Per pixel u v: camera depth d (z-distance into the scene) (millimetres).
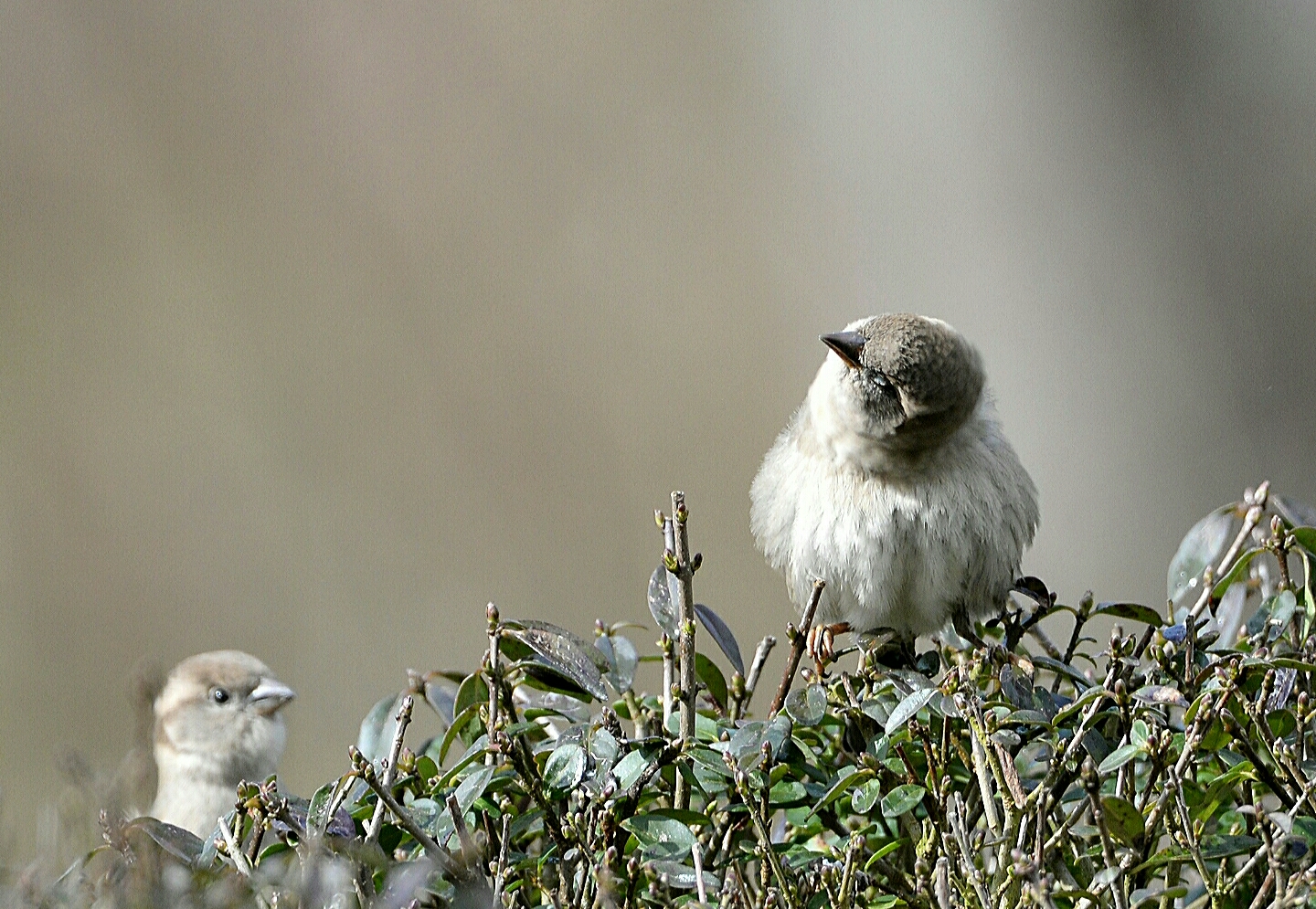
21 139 17375
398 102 17875
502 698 4957
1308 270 15094
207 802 8039
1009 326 15945
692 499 16906
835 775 5059
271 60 17984
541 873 4703
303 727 15750
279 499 16781
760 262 17312
